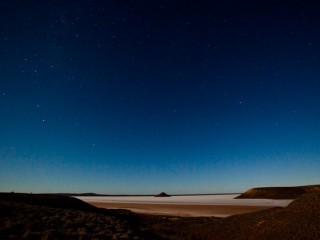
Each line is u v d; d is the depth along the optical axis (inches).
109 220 899.4
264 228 814.5
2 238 541.0
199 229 1005.2
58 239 569.6
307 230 713.0
